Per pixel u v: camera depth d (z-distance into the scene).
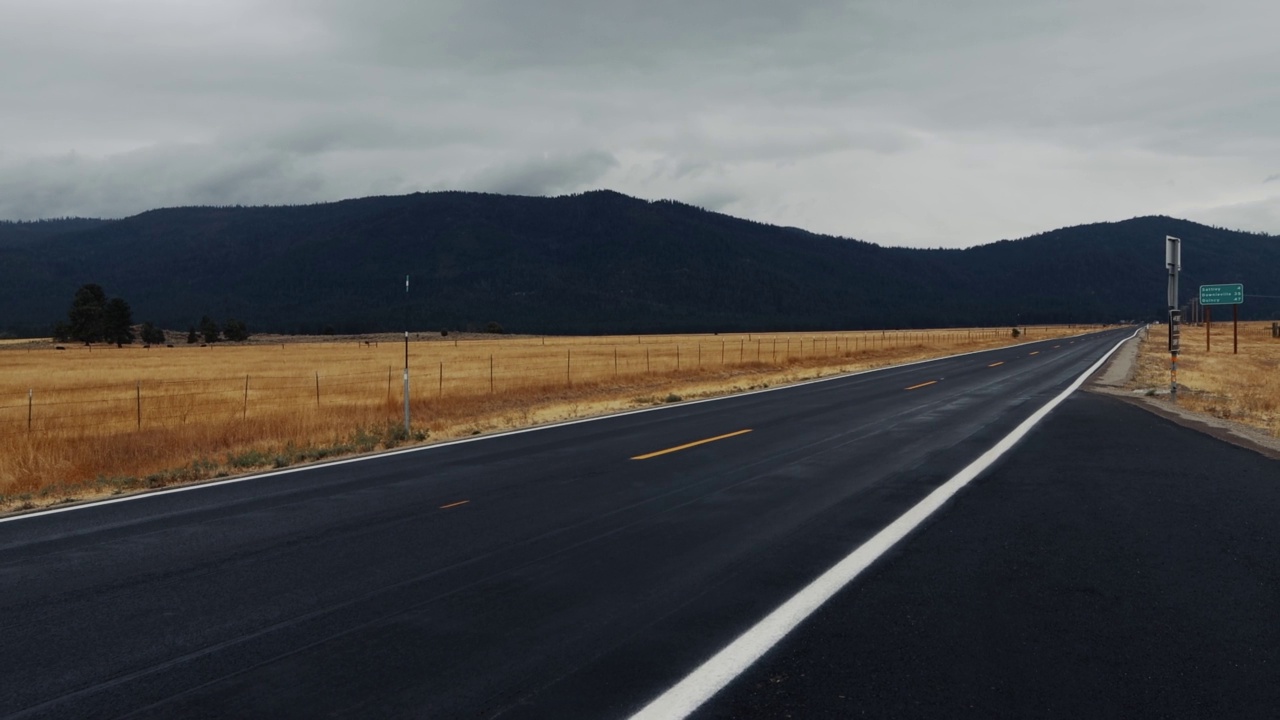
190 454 14.62
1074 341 78.50
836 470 10.70
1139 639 4.76
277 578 6.26
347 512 8.69
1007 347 63.34
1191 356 48.03
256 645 4.88
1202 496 8.75
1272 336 90.00
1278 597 5.47
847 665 4.43
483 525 7.91
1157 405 19.03
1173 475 10.00
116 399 29.84
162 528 8.15
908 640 4.77
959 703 3.96
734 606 5.42
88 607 5.66
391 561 6.68
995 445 12.74
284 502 9.34
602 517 8.17
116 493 10.48
